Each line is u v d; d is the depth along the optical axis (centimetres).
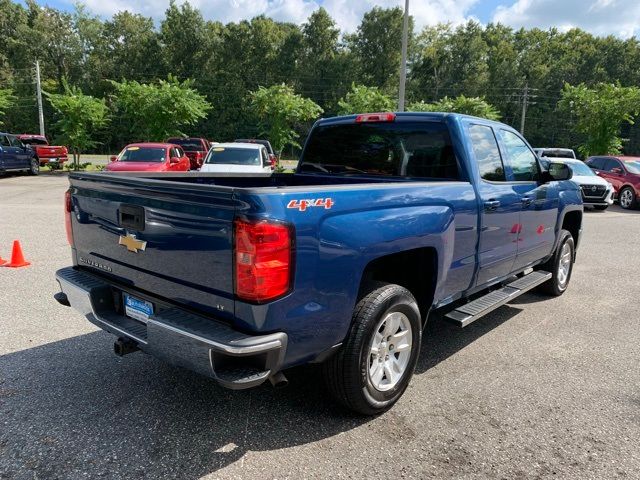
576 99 3669
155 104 2630
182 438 299
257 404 341
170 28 6406
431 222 339
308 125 6369
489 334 491
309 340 272
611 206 1812
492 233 425
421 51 7688
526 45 8644
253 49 6712
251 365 259
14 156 2200
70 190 361
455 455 288
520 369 409
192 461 277
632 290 660
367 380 310
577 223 643
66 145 2647
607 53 8025
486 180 421
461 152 398
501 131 466
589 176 1641
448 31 7775
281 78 6794
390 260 351
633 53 7981
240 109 6391
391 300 315
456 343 466
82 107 2569
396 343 336
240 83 6500
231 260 249
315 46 7069
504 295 454
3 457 275
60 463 271
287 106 3206
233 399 347
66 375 376
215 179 488
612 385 381
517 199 459
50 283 606
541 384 381
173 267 280
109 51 6500
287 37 6888
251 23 6700
